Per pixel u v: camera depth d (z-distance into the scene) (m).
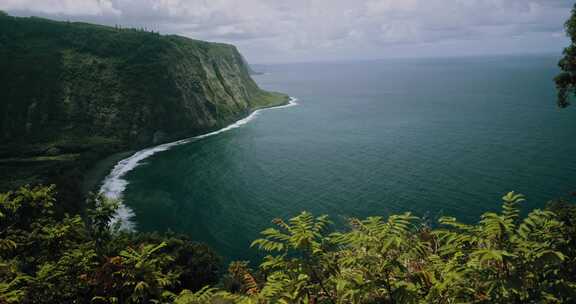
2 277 17.09
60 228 24.20
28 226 25.20
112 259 16.27
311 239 8.64
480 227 8.05
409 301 7.67
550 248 7.61
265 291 8.57
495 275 7.42
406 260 9.81
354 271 8.47
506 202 8.23
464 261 8.34
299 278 8.19
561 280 7.13
